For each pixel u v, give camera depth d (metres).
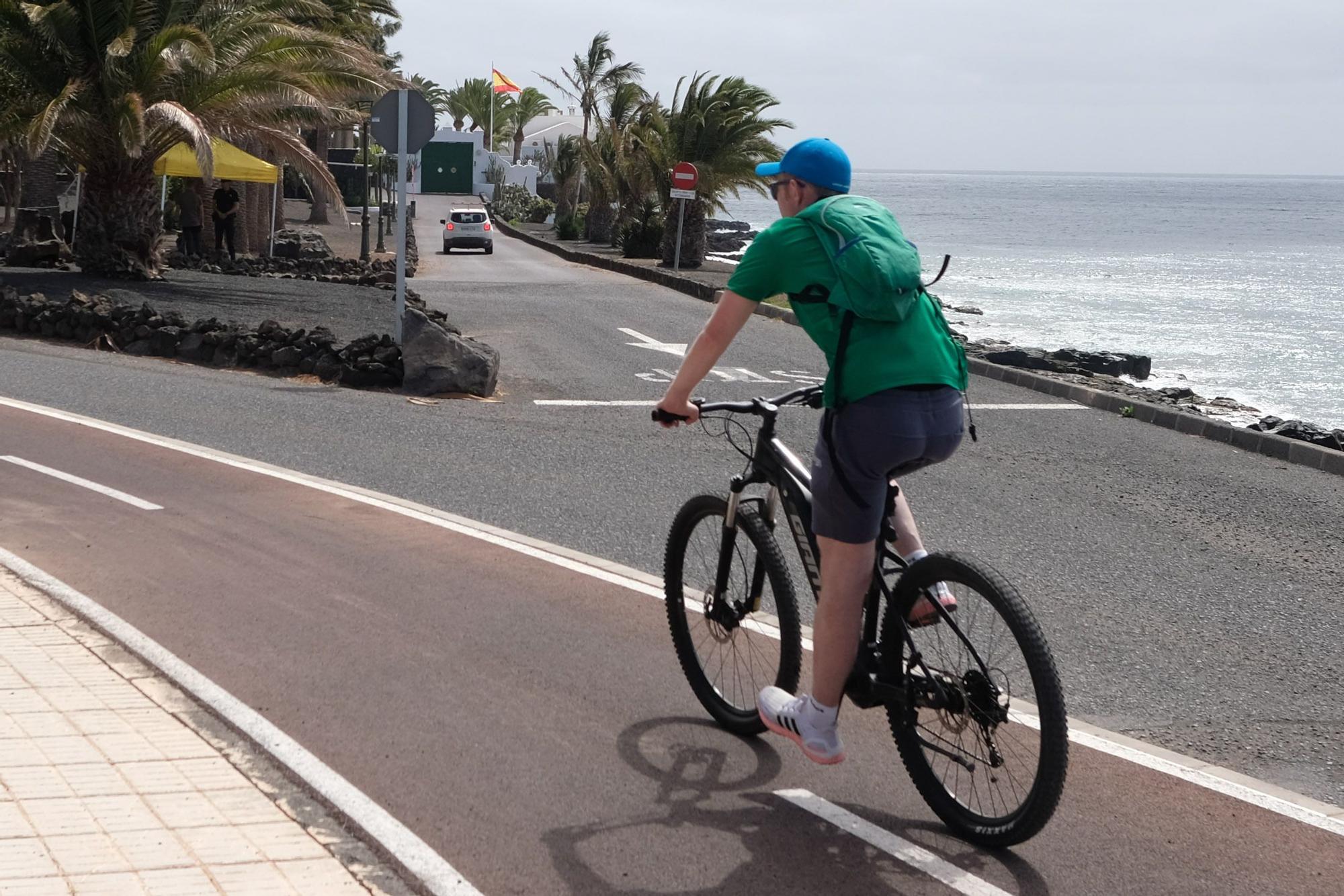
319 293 22.44
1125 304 39.75
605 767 4.24
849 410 3.61
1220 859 3.75
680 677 5.14
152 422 10.63
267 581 6.26
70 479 8.36
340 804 3.81
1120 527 8.62
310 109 21.92
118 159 20.77
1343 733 5.02
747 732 4.50
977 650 3.69
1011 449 11.34
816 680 3.91
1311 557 8.04
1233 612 6.72
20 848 3.36
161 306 18.05
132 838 3.46
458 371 12.75
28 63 19.45
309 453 9.64
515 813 3.87
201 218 28.58
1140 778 4.33
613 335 19.23
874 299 3.48
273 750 4.17
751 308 3.72
